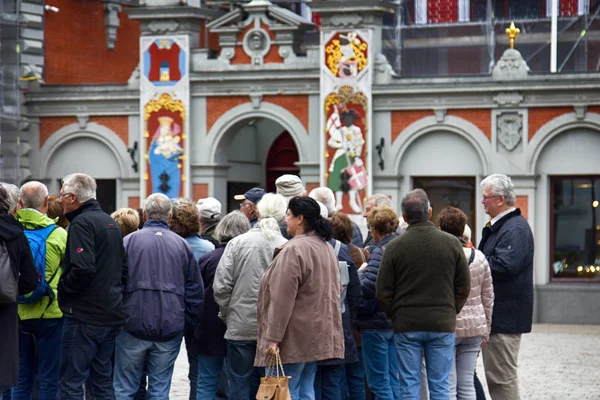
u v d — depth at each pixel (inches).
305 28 1033.5
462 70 1095.0
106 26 1202.0
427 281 421.1
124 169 1067.9
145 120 1055.6
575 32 1061.8
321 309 408.2
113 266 440.1
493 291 466.0
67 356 438.0
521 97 955.3
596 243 955.3
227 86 1038.4
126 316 448.5
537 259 960.3
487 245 476.7
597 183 953.5
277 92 1025.5
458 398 455.8
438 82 973.8
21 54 1081.4
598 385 631.2
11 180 1067.3
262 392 390.9
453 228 455.8
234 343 444.8
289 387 410.0
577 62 1058.7
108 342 444.1
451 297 424.2
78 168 1088.2
